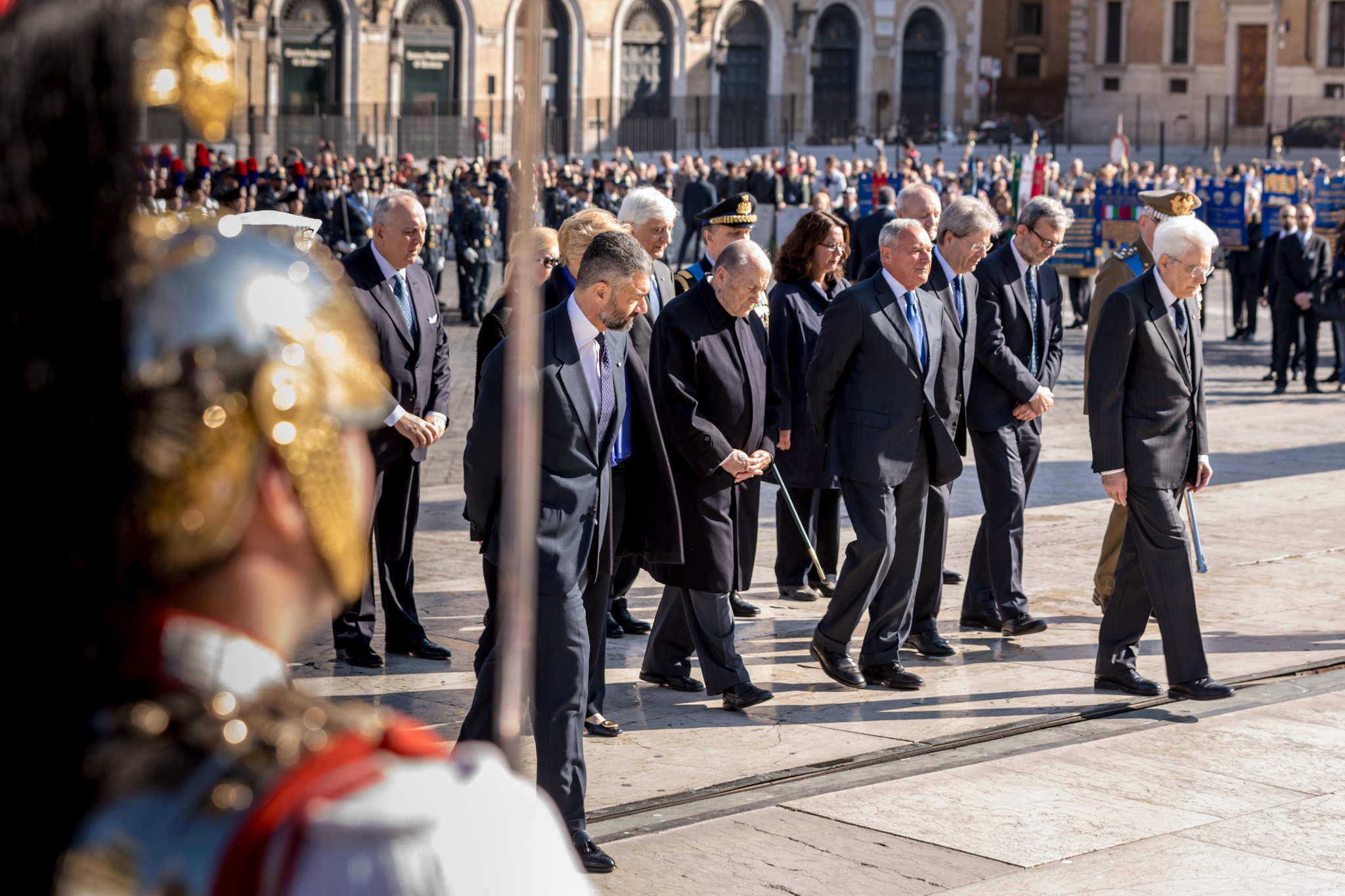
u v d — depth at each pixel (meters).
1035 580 7.95
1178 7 52.75
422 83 43.56
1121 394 5.74
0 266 0.85
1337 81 51.47
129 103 0.88
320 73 42.38
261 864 0.84
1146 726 5.51
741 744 5.23
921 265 5.78
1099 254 21.91
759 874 4.04
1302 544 8.74
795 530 7.54
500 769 0.94
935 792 4.74
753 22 48.09
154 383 0.87
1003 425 6.79
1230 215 20.25
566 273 5.93
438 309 6.16
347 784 0.86
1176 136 51.94
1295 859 4.20
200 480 0.88
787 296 7.41
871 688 5.99
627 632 6.91
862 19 49.44
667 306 5.60
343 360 0.93
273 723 0.90
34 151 0.85
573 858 0.95
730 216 7.18
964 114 51.50
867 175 28.72
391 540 6.18
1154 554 5.79
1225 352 19.34
